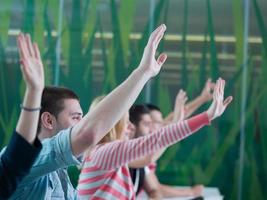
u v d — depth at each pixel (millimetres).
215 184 4949
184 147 4973
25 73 1256
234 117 4984
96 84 5062
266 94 5000
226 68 5051
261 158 4949
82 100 5051
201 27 5090
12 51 5094
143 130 3422
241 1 5094
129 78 1514
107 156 2025
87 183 2152
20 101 5055
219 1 5094
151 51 1569
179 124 2064
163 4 5102
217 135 4965
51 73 5066
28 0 5117
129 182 2219
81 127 1421
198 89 5031
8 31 5113
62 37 5086
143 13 5102
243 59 5059
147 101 5012
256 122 4980
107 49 5082
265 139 4957
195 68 5055
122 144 2016
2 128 5039
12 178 1254
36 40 5094
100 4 5102
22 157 1247
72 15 5102
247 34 5070
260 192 4926
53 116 1760
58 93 1786
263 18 5070
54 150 1411
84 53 5082
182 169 4957
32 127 1268
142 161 2725
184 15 5098
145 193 3625
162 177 4949
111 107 1445
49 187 1576
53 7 5113
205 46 5070
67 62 5074
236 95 5016
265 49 5055
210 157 4957
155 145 1994
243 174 4941
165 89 5023
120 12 5098
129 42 5078
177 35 5086
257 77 5031
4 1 5133
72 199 1735
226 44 5074
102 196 2133
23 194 1480
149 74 1548
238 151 4957
